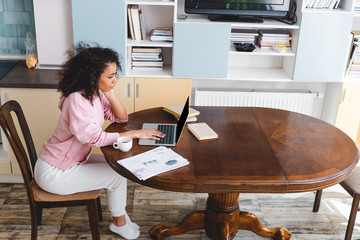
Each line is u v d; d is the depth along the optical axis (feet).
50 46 10.40
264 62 11.40
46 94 9.45
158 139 7.00
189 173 6.00
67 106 6.67
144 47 10.50
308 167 6.26
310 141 7.14
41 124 9.76
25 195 9.43
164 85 10.16
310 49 10.05
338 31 9.88
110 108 7.68
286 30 10.85
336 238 8.25
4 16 10.38
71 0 9.61
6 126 6.42
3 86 9.18
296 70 10.27
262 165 6.29
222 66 10.08
